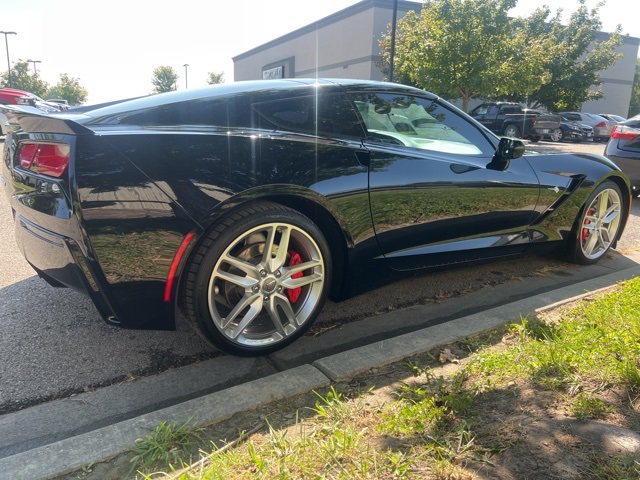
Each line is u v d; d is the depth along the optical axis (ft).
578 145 63.82
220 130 7.41
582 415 5.77
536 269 12.82
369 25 78.33
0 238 14.64
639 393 6.21
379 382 7.12
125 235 6.65
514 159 11.21
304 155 7.93
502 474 4.92
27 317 9.41
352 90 9.11
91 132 6.57
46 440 6.11
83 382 7.35
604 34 101.50
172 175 6.77
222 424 6.16
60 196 6.64
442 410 5.99
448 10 49.57
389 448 5.40
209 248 7.00
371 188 8.62
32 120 7.04
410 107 9.89
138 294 6.92
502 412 5.98
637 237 16.29
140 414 6.66
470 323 8.90
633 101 160.97
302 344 8.66
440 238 9.89
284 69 109.40
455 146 10.33
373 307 10.31
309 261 8.14
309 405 6.58
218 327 7.35
